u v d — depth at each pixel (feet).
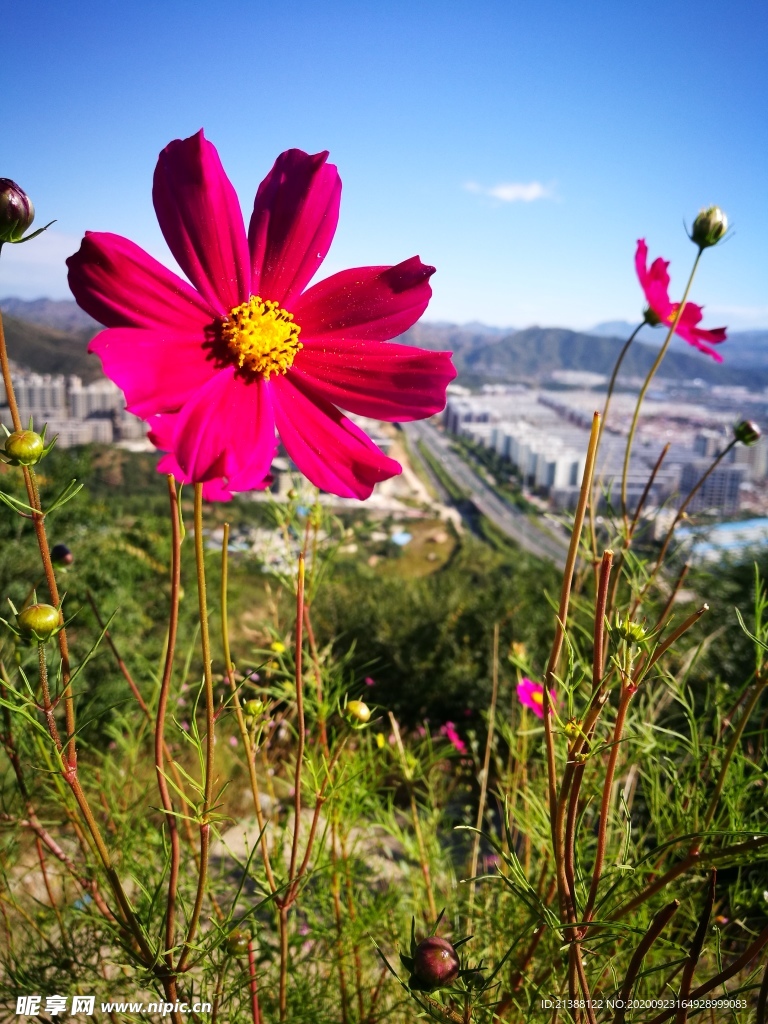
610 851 0.79
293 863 0.61
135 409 0.42
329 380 0.50
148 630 3.34
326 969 0.92
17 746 0.75
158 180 0.46
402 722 3.37
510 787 0.95
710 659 2.03
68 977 0.75
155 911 0.64
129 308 0.44
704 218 0.75
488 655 3.37
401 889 0.96
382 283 0.51
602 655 0.48
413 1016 0.78
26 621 0.45
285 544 0.95
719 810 0.72
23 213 0.41
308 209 0.50
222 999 0.65
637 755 0.77
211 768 0.49
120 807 0.88
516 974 0.71
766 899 0.58
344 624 3.58
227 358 0.47
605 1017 0.57
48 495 3.26
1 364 0.43
